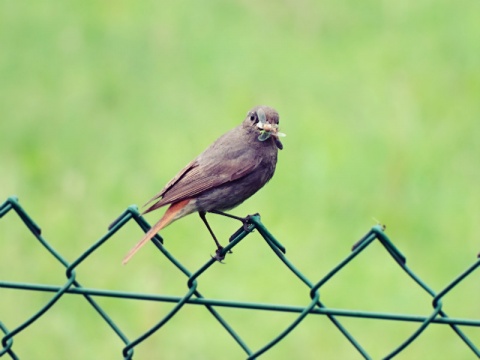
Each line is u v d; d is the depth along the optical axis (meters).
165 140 16.64
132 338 12.65
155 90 18.05
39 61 19.05
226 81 18.22
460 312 13.02
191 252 13.82
